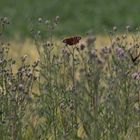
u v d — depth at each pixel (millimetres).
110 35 10977
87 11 64062
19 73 10062
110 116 10109
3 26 11508
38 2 68062
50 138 10672
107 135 10062
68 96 10539
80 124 11422
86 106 9539
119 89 10102
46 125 10703
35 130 10297
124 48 10297
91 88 9117
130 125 10227
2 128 10242
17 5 66625
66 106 10453
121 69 10039
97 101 9180
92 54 8633
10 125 10070
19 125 10047
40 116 10586
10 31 48781
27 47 25531
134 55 10664
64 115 10797
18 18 59312
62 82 11516
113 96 9781
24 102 10188
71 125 10312
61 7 65438
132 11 63469
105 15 61938
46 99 10727
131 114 10242
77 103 9898
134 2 67500
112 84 10039
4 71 10445
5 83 10359
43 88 10828
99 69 8953
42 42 11914
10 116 10047
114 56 10383
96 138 9469
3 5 66750
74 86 9906
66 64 10703
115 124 10023
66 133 10125
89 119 9383
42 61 11375
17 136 9953
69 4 67125
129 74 10195
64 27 53938
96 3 68062
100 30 52219
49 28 11430
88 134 9500
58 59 10891
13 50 22578
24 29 48812
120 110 9938
